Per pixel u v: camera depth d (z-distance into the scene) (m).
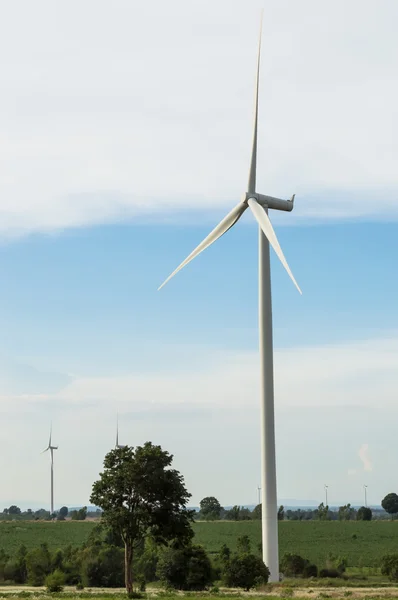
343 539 185.38
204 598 68.88
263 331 85.94
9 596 72.81
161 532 73.25
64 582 96.00
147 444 75.69
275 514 83.69
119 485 72.88
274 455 84.25
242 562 85.94
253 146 90.31
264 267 87.12
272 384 85.19
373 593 74.06
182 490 73.94
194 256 89.81
